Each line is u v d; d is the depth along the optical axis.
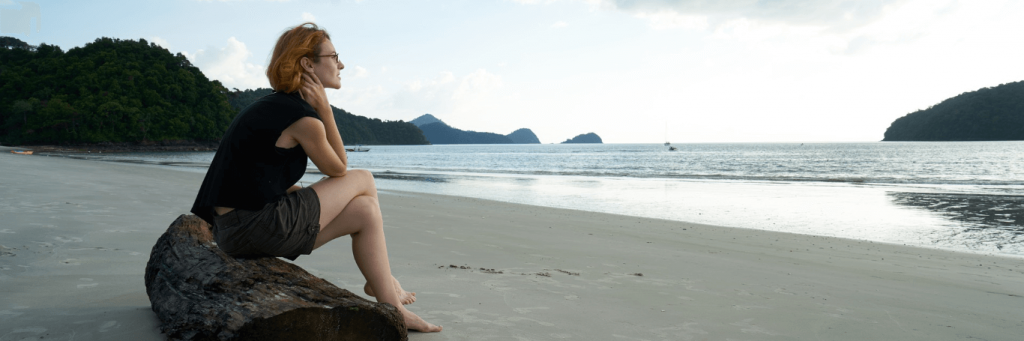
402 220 7.61
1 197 6.52
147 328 1.99
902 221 10.16
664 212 11.48
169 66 120.00
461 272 3.97
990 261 6.20
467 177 25.20
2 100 102.50
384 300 2.18
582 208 12.23
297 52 1.89
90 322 2.04
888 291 4.28
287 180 1.93
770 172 30.69
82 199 7.04
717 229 8.45
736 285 4.18
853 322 3.11
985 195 15.30
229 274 1.82
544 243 6.16
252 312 1.62
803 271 5.14
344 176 2.11
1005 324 3.28
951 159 50.34
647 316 2.96
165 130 105.12
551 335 2.44
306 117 1.83
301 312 1.66
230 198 1.82
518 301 3.09
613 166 40.72
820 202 13.52
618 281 4.06
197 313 1.71
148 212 6.08
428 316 2.61
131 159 46.03
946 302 3.93
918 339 2.83
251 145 1.80
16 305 2.23
